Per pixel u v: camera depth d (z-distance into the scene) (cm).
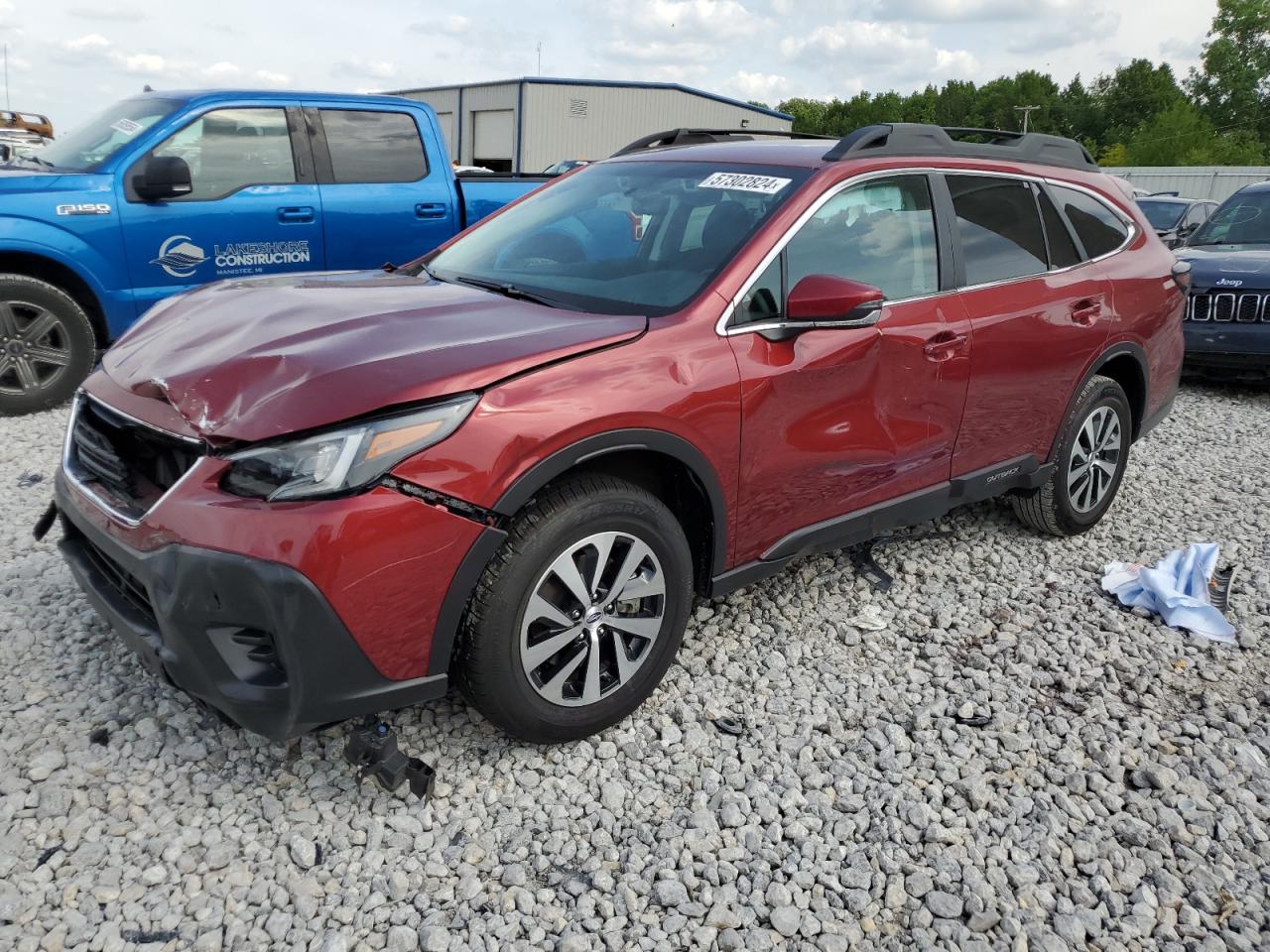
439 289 328
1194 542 477
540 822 262
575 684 284
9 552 393
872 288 290
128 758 273
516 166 3494
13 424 571
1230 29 8975
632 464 297
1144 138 8319
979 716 322
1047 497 444
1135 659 364
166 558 232
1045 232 418
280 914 227
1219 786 293
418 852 249
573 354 266
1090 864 260
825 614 382
